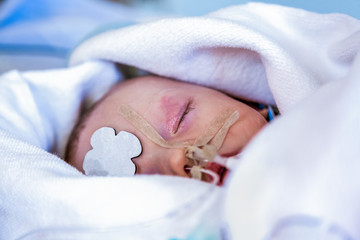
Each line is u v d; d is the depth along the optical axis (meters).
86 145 1.01
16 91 1.09
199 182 0.67
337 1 1.22
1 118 0.98
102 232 0.63
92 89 1.23
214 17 1.00
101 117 1.04
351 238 0.45
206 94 1.00
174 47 1.02
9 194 0.76
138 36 1.05
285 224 0.44
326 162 0.45
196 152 0.81
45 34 1.50
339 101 0.51
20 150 0.85
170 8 1.49
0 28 1.48
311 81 0.91
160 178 0.67
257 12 1.08
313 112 0.50
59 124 1.16
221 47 1.01
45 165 0.79
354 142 0.48
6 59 1.48
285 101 0.92
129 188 0.65
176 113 0.95
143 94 1.04
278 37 1.04
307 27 1.03
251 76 1.06
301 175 0.45
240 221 0.47
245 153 0.52
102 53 1.13
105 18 1.50
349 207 0.46
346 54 0.91
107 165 0.95
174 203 0.62
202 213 0.61
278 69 0.92
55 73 1.16
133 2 1.51
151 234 0.61
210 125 0.91
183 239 0.61
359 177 0.47
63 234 0.66
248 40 0.93
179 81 1.12
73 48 1.49
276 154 0.47
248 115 0.94
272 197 0.45
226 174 0.77
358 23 0.98
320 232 0.43
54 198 0.69
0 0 1.48
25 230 0.76
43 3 1.50
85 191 0.67
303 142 0.47
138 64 1.12
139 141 0.94
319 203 0.44
